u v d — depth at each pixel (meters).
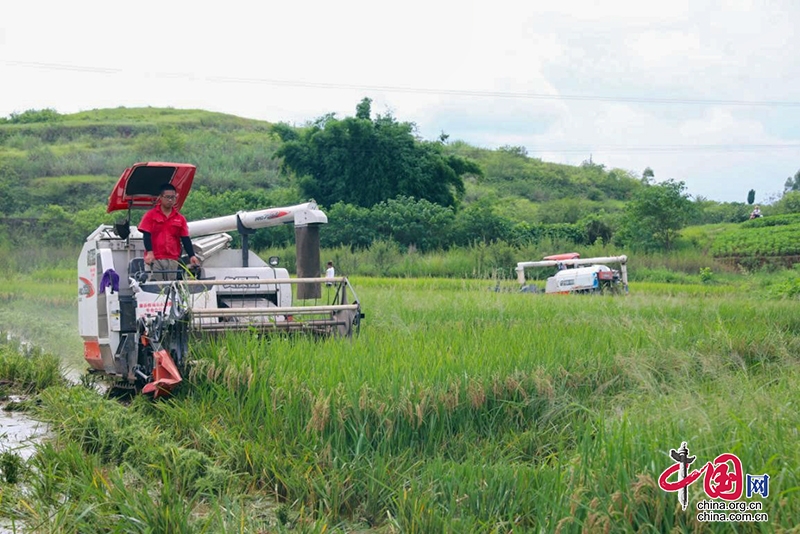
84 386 10.76
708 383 8.84
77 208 46.34
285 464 6.83
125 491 6.00
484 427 7.91
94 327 11.52
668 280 36.44
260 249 38.72
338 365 8.21
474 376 8.13
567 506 5.36
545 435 7.75
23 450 8.02
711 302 17.03
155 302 10.20
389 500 6.29
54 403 9.05
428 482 6.32
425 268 35.75
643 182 88.81
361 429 7.11
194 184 56.69
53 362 11.68
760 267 39.03
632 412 7.16
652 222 43.91
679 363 9.75
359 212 41.25
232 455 7.17
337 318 10.63
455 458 7.27
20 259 33.75
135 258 11.06
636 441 5.89
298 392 7.71
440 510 5.92
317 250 12.66
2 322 17.20
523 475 6.20
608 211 66.38
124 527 5.57
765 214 65.62
